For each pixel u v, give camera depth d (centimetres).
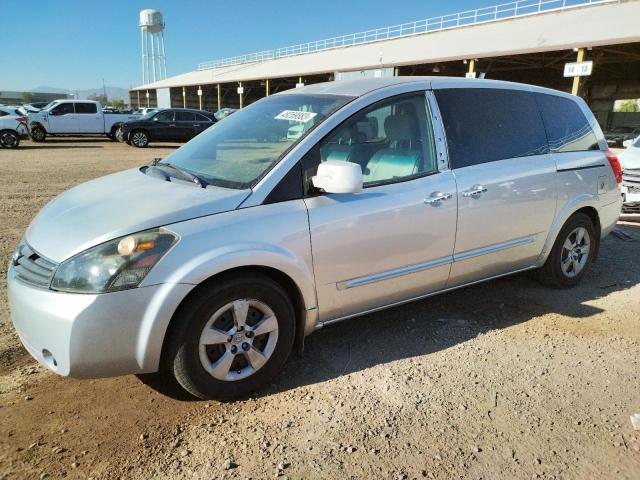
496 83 416
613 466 245
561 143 449
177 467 239
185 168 346
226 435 263
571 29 2698
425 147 359
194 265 263
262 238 284
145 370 269
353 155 329
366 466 241
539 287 478
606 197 485
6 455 245
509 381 316
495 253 399
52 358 264
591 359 346
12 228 663
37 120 2273
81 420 273
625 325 400
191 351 272
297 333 323
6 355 337
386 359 342
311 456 247
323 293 316
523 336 378
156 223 266
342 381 314
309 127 321
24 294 266
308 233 299
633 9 2711
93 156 1719
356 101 335
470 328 390
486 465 244
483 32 3391
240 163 325
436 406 289
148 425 270
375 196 326
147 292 256
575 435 267
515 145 409
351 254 319
